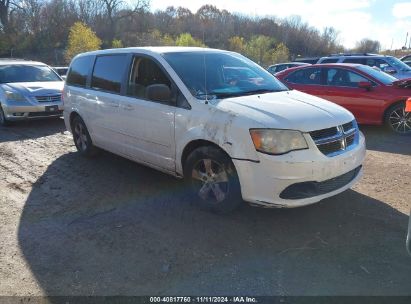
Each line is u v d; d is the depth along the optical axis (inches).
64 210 182.1
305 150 148.3
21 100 369.4
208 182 170.6
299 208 175.8
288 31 3518.7
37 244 151.9
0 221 172.1
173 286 124.7
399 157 253.9
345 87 340.5
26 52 2439.7
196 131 166.1
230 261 137.0
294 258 137.9
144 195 196.2
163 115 181.2
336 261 135.5
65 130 357.7
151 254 142.6
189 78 181.0
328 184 156.9
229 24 3430.1
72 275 131.6
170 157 184.4
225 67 200.1
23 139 327.3
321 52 3558.1
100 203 188.4
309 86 361.1
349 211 172.6
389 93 316.5
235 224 162.7
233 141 153.4
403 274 127.4
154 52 195.9
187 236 154.5
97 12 2851.9
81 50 1924.2
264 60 2741.1
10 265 138.2
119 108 208.8
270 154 147.1
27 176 231.1
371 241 147.6
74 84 257.3
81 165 248.1
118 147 220.2
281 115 153.6
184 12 3383.4
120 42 2659.9
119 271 133.1
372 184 204.5
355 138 169.6
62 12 2669.8
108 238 154.8
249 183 152.5
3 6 2381.9
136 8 2977.4
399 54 2999.5
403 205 178.1
